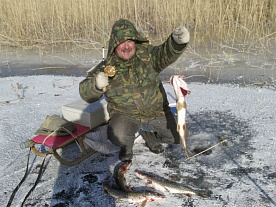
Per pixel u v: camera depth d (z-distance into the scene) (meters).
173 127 3.43
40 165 3.62
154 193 2.93
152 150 3.75
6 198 3.10
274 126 4.25
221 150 3.78
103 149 3.72
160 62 3.19
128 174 3.38
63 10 10.83
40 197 3.09
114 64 3.27
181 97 2.85
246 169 3.39
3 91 6.16
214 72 6.87
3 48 10.07
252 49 8.36
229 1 9.59
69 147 3.98
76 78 6.88
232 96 5.42
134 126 3.38
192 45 8.97
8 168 3.60
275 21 9.75
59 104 5.38
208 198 2.97
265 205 2.84
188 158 3.60
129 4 10.64
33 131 4.45
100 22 10.40
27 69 7.87
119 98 3.28
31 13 10.66
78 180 3.32
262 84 5.94
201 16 9.98
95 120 3.70
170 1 9.90
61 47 9.86
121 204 2.95
